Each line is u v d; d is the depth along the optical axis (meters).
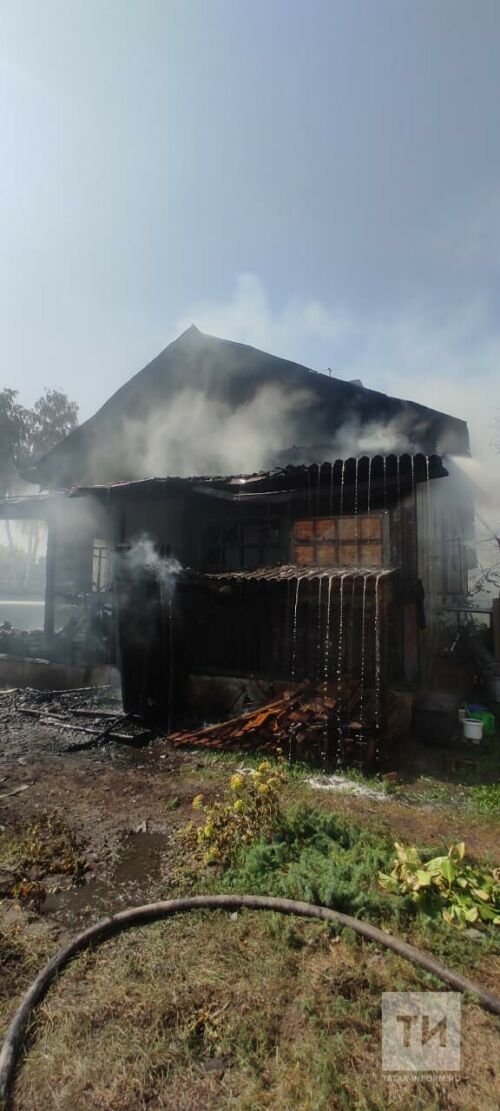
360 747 5.59
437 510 9.25
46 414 37.62
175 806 4.69
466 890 3.20
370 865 3.47
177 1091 2.00
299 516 8.16
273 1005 2.38
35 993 2.40
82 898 3.29
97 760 5.96
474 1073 2.06
